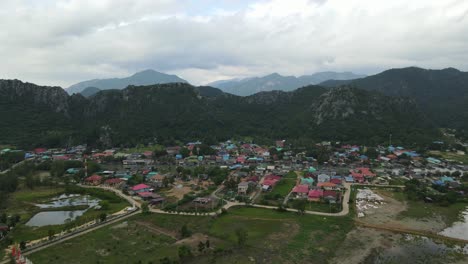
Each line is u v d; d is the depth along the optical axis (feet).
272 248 316.19
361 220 395.55
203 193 509.76
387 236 350.64
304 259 297.53
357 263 293.43
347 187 545.85
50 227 376.89
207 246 311.88
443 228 373.40
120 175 641.81
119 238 338.13
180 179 618.85
